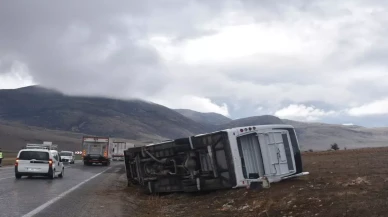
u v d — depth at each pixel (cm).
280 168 1448
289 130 1532
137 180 1906
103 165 5197
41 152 2511
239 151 1366
